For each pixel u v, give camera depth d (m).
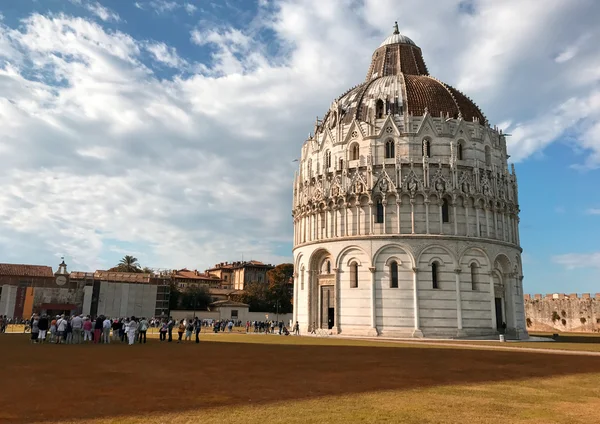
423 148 75.31
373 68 96.44
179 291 152.75
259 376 25.08
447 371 28.08
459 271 70.25
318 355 37.16
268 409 17.09
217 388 21.31
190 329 57.59
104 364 29.98
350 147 78.94
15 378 24.00
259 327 101.12
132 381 23.20
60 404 17.88
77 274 133.38
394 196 73.00
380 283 71.00
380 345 50.38
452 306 69.44
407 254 70.75
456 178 73.44
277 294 148.50
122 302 125.12
